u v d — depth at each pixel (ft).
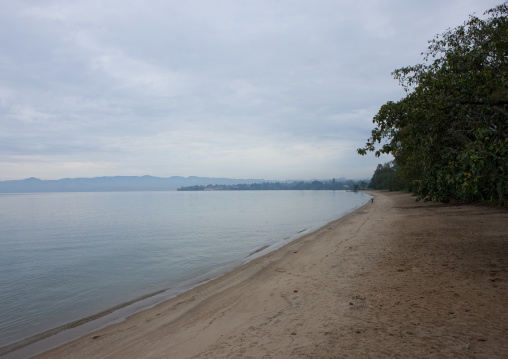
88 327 21.94
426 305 18.63
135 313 24.12
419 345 13.74
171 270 40.81
